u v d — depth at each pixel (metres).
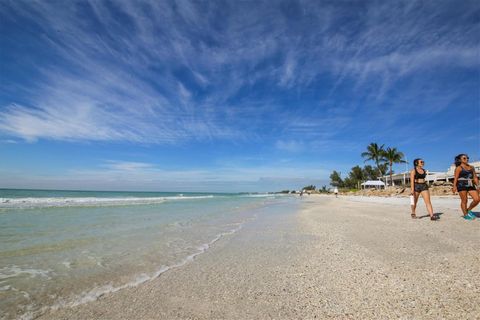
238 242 7.37
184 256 5.88
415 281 3.80
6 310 3.32
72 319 3.08
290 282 4.12
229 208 22.34
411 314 2.92
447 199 23.69
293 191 178.50
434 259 4.77
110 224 11.01
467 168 9.20
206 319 3.04
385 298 3.35
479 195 9.02
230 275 4.54
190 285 4.10
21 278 4.45
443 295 3.30
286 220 12.66
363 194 56.50
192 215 15.50
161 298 3.64
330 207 21.03
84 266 5.13
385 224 9.37
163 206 23.89
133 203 28.02
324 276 4.29
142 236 8.33
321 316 3.01
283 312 3.15
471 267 4.24
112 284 4.19
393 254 5.27
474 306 2.99
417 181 10.05
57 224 10.63
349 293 3.58
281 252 6.09
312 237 7.82
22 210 16.44
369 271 4.36
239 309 3.27
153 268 5.00
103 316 3.15
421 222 9.22
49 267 5.06
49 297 3.70
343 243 6.59
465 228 7.66
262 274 4.55
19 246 6.71
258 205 28.02
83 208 19.27
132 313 3.21
